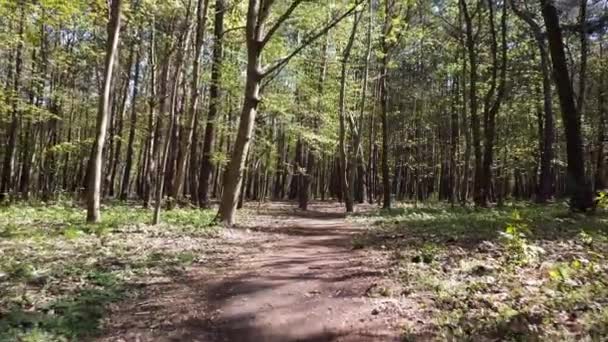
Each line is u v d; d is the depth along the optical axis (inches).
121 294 294.8
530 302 244.4
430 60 1566.2
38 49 1075.9
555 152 1653.5
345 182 1109.7
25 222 596.7
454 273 316.2
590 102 1450.5
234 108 997.2
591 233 411.2
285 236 575.5
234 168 642.8
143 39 1090.1
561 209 709.9
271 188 2292.1
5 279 302.2
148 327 252.4
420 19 1216.8
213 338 245.1
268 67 700.0
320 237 571.2
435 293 277.7
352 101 1296.8
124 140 1364.4
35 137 1258.0
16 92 938.7
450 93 1632.6
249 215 939.3
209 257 414.0
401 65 1670.8
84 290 292.8
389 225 657.6
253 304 286.2
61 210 776.3
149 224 603.5
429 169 2062.0
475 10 1046.4
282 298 294.2
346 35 1136.8
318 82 1110.4
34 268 331.6
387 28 1087.6
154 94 941.2
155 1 797.2
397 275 322.3
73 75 1301.7
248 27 629.0
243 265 385.1
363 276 330.6
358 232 611.5
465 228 531.2
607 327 203.5
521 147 1562.5
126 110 1510.8
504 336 210.7
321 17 902.4
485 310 242.1
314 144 1161.4
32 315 241.8
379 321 248.2
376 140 1882.4
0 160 1419.8
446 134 1750.7
